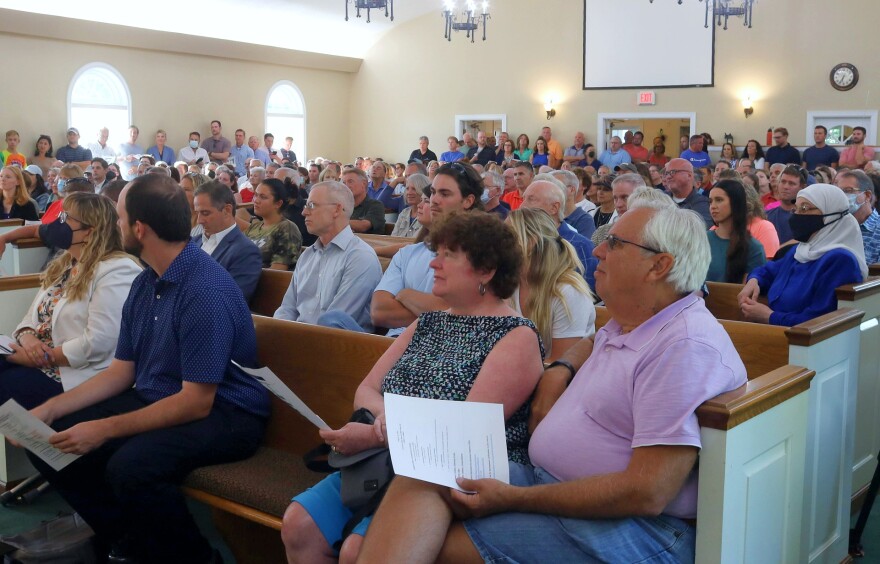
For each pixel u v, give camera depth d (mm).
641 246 1930
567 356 2227
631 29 14875
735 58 14164
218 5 14148
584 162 15016
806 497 2529
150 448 2523
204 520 3254
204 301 2619
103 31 13094
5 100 12297
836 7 13375
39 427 2537
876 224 4695
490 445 1904
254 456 2748
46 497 3430
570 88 15531
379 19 16594
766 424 1986
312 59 16609
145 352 2805
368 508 2023
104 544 2779
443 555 1887
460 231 2211
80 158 12789
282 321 2941
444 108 16828
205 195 4105
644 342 1904
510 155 15273
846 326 2695
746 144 14148
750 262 4125
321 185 3656
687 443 1768
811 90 13672
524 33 15852
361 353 2729
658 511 1779
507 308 2268
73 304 3162
